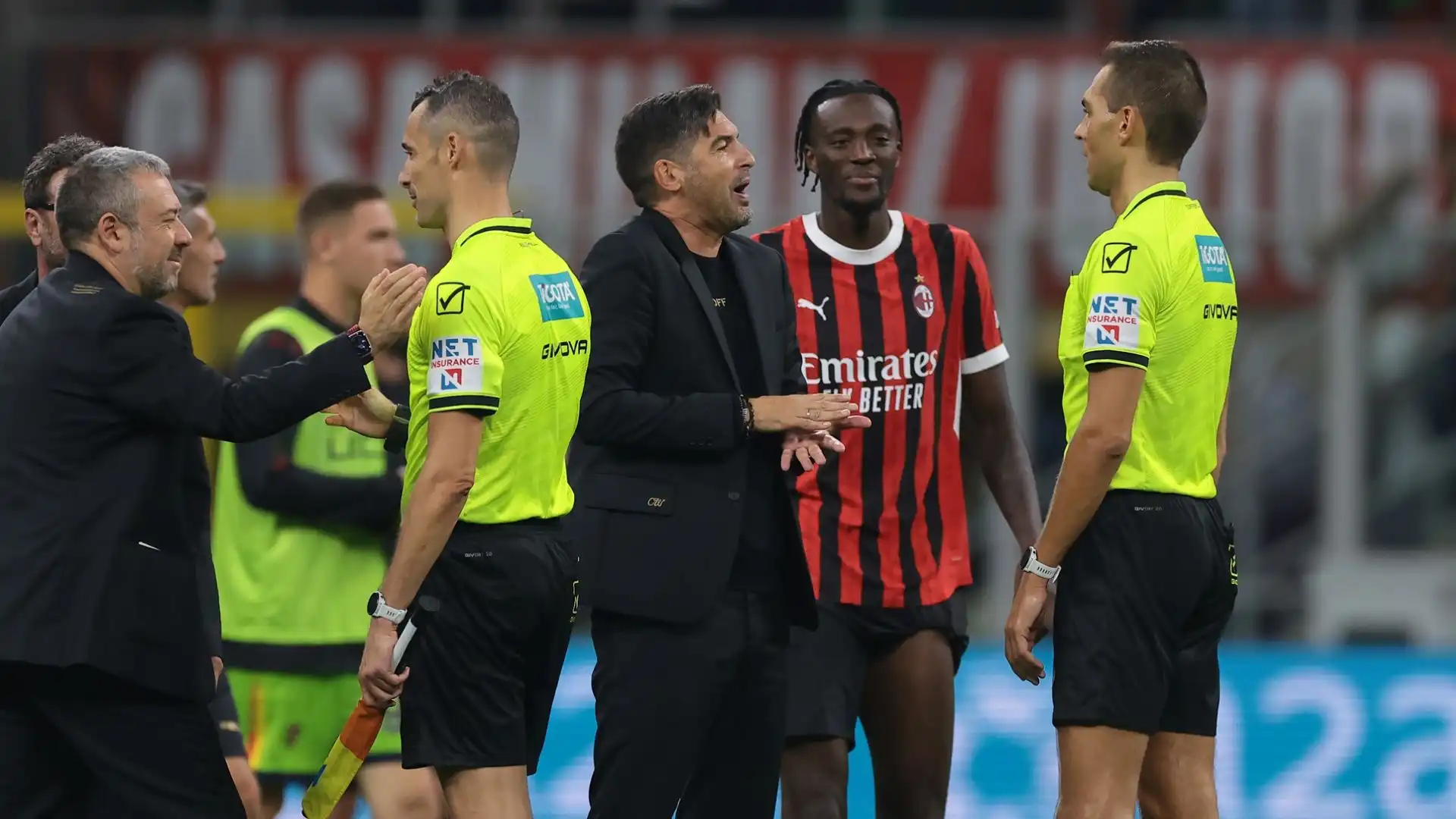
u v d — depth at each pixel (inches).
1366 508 1589.6
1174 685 636.1
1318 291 1632.6
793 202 1742.1
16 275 1609.3
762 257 663.1
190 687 613.3
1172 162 625.9
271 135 1769.2
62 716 603.5
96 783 619.2
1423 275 1582.2
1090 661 611.8
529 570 593.0
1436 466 1588.3
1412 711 1145.4
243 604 769.6
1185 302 610.2
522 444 593.9
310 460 760.3
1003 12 1785.2
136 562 600.7
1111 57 631.2
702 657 621.9
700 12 1790.1
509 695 600.7
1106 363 597.3
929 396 734.5
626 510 625.0
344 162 1765.5
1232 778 1137.4
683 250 634.2
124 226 611.8
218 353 1657.2
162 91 1774.1
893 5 1787.6
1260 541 1588.3
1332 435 1562.5
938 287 741.3
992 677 1127.0
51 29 1771.7
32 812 617.6
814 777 703.7
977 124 1744.6
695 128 630.5
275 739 769.6
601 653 632.4
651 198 641.0
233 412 596.7
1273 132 1736.0
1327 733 1143.0
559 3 1804.9
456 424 570.3
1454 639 1520.7
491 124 601.6
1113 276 602.2
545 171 1755.7
